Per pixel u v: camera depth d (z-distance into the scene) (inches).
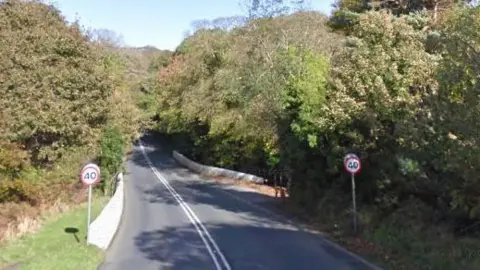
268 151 1373.0
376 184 695.1
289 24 1346.0
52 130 947.3
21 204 810.2
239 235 729.0
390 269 508.1
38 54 987.9
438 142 523.8
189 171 2199.8
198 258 580.4
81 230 759.1
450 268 461.1
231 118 1720.0
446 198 568.7
